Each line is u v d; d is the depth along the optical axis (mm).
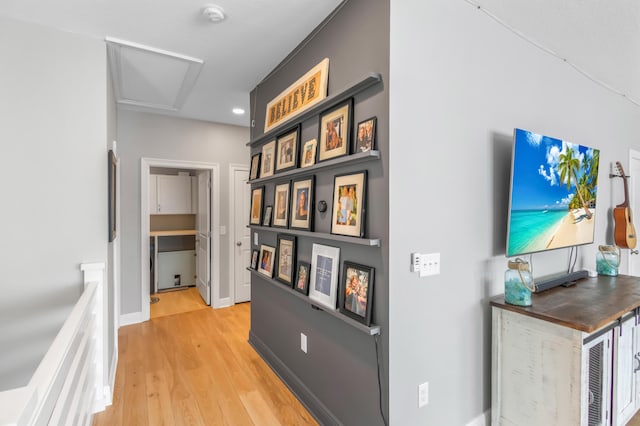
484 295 1822
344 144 1636
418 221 1493
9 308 1856
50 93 1954
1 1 1702
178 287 5152
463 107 1693
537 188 1938
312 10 1810
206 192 4348
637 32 2020
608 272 2439
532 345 1598
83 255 2037
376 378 1465
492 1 1713
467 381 1729
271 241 2559
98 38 2084
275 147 2445
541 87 2193
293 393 2205
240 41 2156
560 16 1852
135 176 3625
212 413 2008
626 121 3213
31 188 1904
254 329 2982
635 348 1931
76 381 1378
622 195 3156
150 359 2732
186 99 3230
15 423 579
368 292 1461
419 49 1493
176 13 1842
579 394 1425
